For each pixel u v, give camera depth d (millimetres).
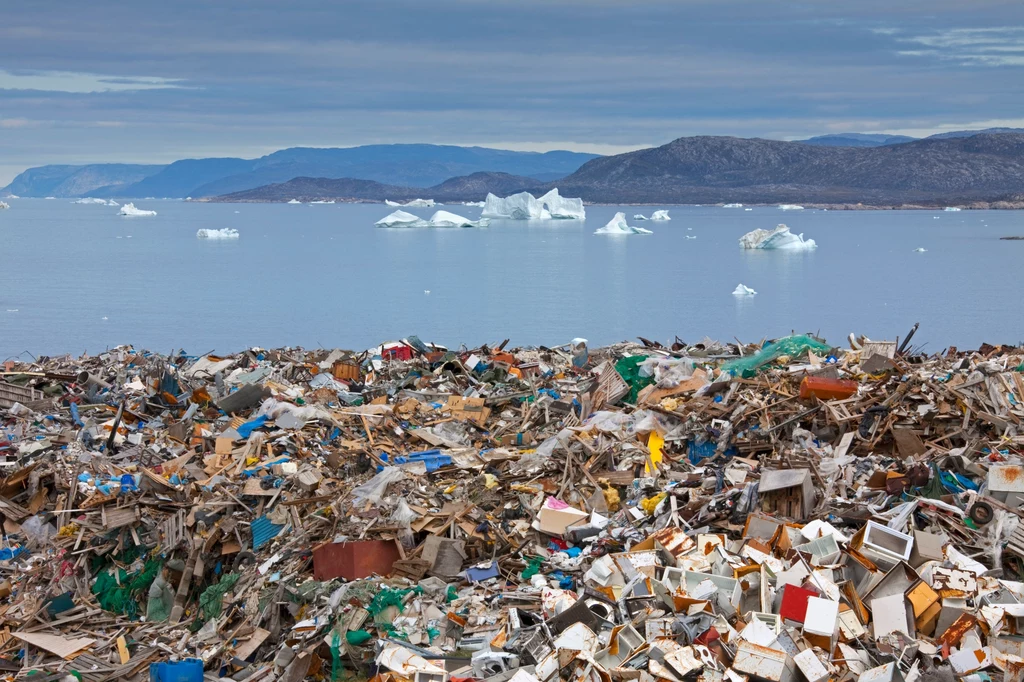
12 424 38094
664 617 19641
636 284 142250
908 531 22094
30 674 22078
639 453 30609
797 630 18609
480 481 28609
